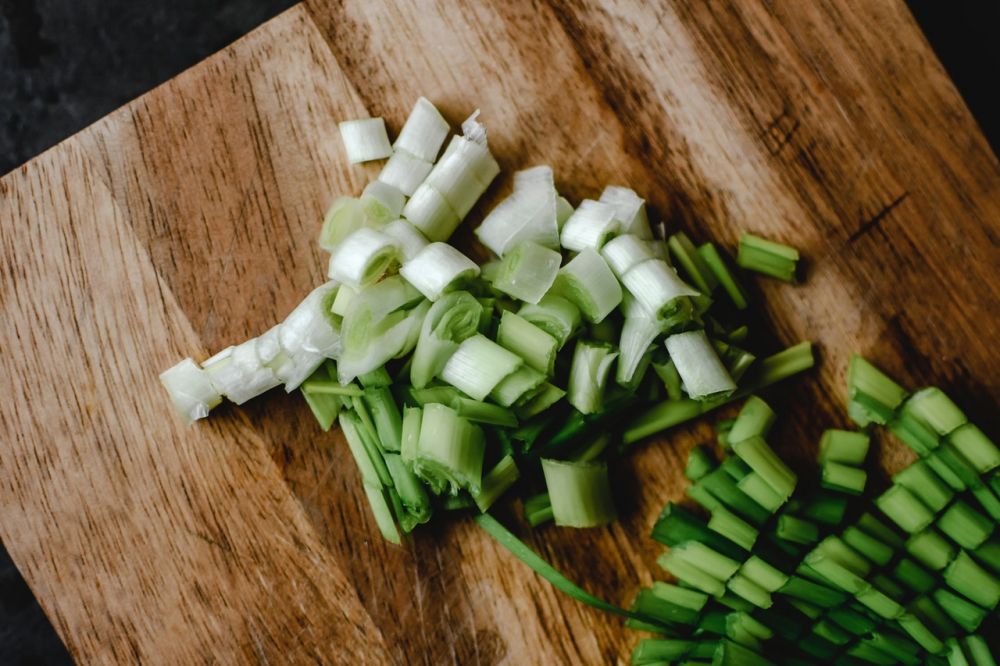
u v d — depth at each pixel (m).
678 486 0.31
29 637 0.35
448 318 0.30
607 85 0.31
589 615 0.31
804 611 0.31
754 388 0.31
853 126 0.31
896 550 0.31
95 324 0.32
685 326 0.31
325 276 0.31
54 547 0.32
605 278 0.30
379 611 0.31
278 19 0.31
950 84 0.31
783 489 0.31
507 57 0.31
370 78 0.31
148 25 0.35
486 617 0.31
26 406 0.32
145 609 0.32
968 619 0.31
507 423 0.30
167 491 0.32
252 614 0.31
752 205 0.31
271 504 0.31
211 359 0.31
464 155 0.31
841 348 0.31
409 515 0.31
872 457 0.31
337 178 0.31
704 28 0.31
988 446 0.30
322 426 0.31
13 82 0.35
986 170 0.31
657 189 0.31
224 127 0.31
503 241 0.31
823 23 0.31
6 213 0.31
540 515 0.31
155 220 0.31
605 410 0.31
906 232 0.31
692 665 0.31
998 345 0.31
